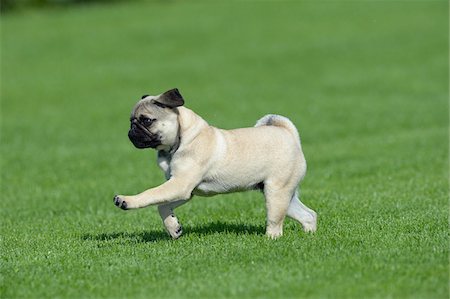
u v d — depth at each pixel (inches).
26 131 1074.1
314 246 369.7
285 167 389.7
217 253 367.2
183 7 2130.9
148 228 460.4
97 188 669.3
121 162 823.1
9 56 1658.5
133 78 1464.1
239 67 1528.1
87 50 1700.3
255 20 1942.7
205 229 440.5
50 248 405.1
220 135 382.6
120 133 1048.2
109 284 325.4
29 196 639.1
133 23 1948.8
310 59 1571.1
